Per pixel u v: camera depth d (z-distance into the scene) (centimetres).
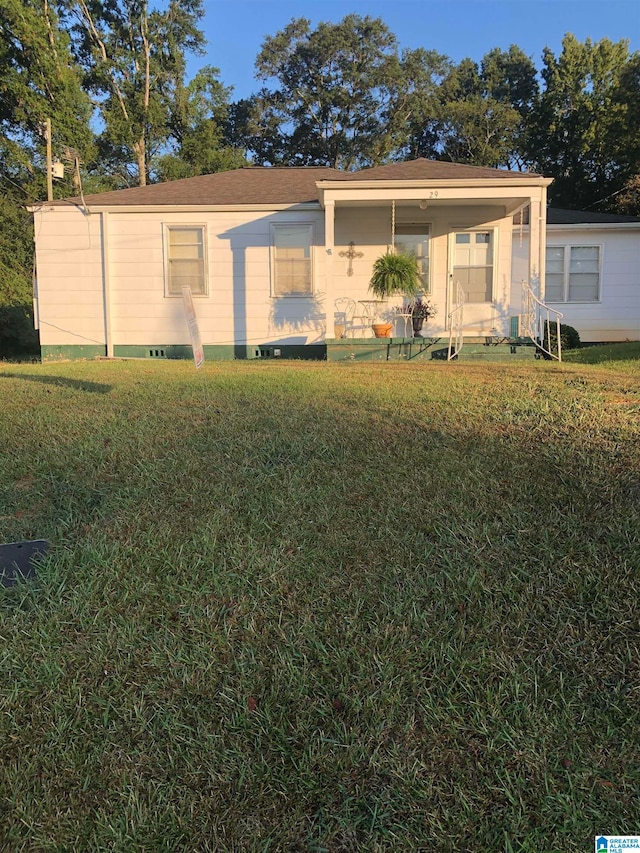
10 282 2006
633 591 276
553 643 250
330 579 290
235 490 380
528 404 577
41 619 270
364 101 3831
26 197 2384
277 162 4028
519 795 194
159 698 231
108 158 3123
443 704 225
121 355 1284
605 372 807
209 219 1260
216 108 3344
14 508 368
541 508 347
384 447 449
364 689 232
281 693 230
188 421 529
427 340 1130
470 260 1271
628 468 398
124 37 3067
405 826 186
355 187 1117
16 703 228
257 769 204
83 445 466
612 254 1590
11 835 185
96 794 197
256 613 272
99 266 1273
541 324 1159
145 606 278
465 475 393
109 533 335
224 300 1276
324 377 791
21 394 682
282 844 182
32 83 2172
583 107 3170
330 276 1144
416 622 262
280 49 3847
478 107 3562
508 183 1111
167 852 181
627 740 210
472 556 304
